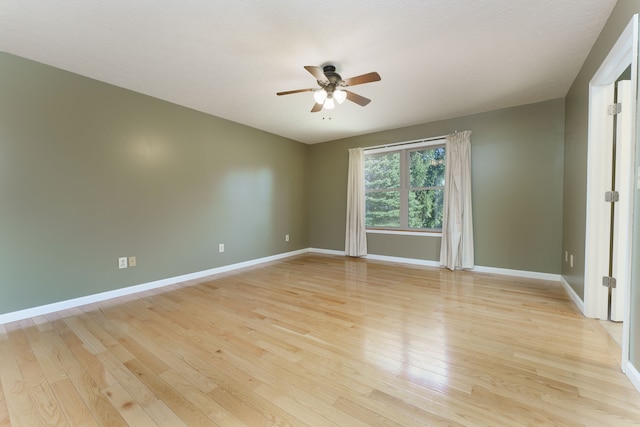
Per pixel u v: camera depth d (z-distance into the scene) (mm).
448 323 2348
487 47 2330
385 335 2143
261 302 2895
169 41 2246
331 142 5613
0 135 2387
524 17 1955
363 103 2770
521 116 3697
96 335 2166
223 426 1270
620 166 2260
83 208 2854
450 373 1655
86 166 2867
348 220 5281
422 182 4594
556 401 1406
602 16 1946
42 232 2605
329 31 2115
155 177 3428
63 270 2730
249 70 2721
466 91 3230
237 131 4434
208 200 4027
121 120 3115
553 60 2543
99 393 1495
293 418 1314
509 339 2059
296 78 2891
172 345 2008
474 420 1288
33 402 1430
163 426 1273
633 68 1558
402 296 3045
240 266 4508
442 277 3781
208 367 1734
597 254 2387
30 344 2029
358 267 4453
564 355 1834
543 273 3625
